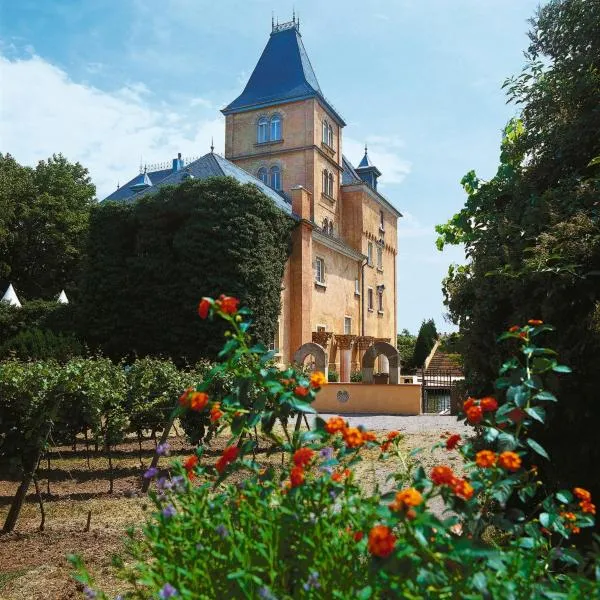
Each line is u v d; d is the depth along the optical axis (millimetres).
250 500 2629
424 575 1807
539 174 5562
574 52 5781
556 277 3875
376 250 41938
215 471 3002
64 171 41938
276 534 2227
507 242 4801
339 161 38438
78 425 8867
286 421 2943
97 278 24359
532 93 6027
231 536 2285
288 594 2178
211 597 2170
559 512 2770
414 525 1900
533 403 3422
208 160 28344
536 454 4102
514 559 2008
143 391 10211
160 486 2889
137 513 6949
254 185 23906
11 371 7172
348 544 2193
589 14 5609
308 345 22234
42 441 6812
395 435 3297
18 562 5141
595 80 5398
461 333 5047
